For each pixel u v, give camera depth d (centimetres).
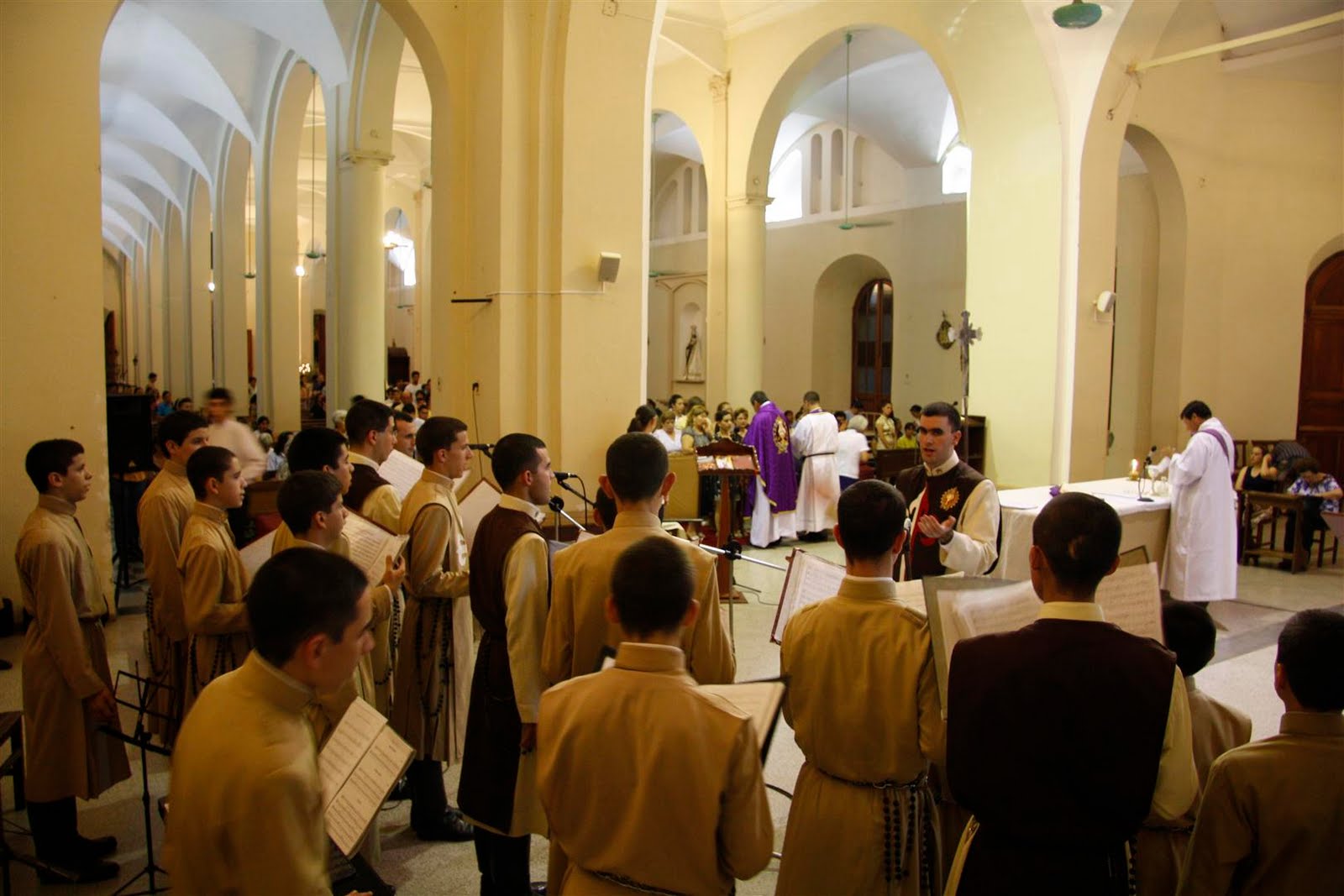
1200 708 246
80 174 615
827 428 1030
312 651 155
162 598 368
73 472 329
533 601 270
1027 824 177
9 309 600
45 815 322
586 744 167
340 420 932
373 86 1129
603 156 730
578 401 731
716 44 1318
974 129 1012
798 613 234
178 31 1318
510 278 716
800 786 231
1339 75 1168
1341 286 1240
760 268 1351
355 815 186
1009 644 183
